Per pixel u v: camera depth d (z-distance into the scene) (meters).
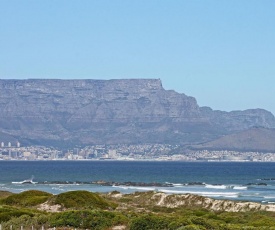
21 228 58.12
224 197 160.75
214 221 69.81
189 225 59.19
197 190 196.62
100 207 91.31
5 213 69.25
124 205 106.50
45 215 67.75
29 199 95.50
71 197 91.25
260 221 73.06
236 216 87.12
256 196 165.62
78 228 63.34
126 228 62.94
